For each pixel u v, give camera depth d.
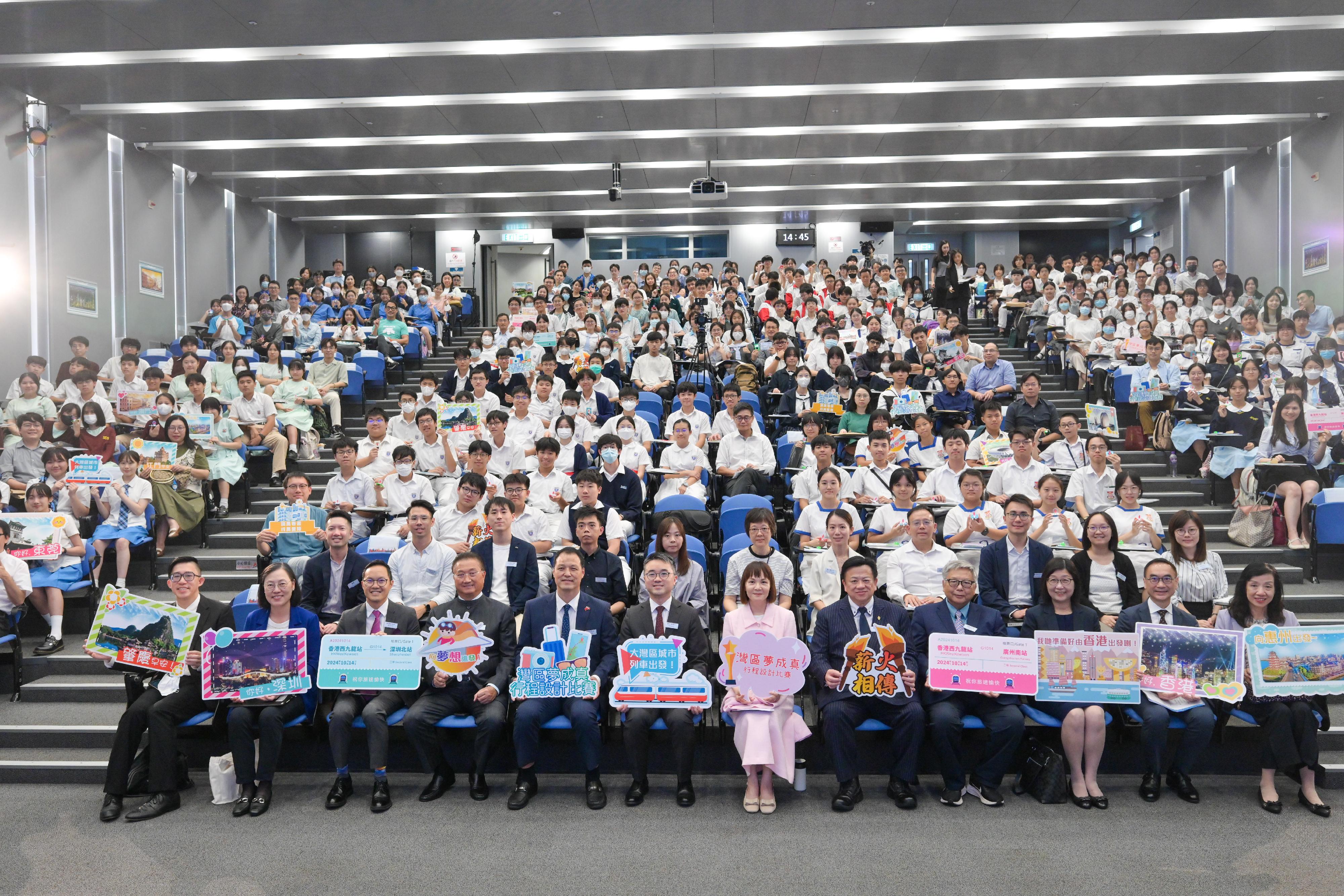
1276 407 8.07
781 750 4.80
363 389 12.10
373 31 10.05
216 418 8.61
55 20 9.56
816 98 12.55
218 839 4.49
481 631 5.20
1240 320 12.15
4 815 4.80
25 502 7.39
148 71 11.07
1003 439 7.62
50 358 12.48
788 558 5.88
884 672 4.94
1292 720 4.72
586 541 5.86
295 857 4.29
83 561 6.84
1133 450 10.01
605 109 12.90
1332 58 11.03
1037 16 9.84
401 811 4.83
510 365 10.84
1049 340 13.57
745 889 3.95
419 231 21.77
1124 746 5.23
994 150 15.24
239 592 7.34
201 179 16.75
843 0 9.43
